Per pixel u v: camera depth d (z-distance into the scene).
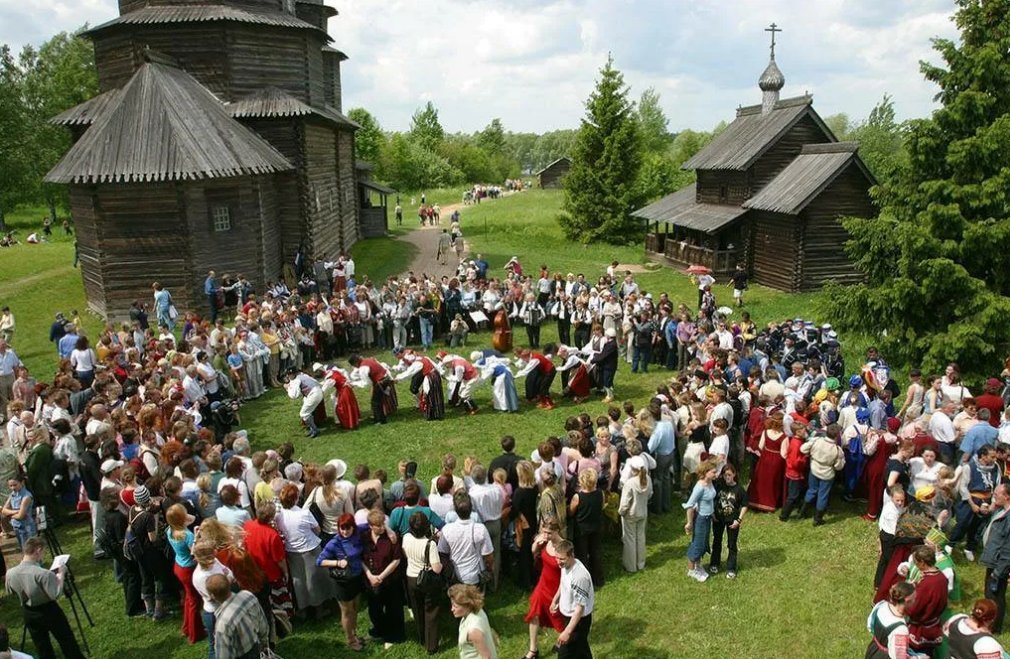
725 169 34.38
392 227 56.16
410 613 9.66
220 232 26.28
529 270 38.38
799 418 11.95
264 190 28.45
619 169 48.88
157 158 23.94
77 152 25.12
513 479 10.27
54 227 68.69
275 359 19.05
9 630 9.54
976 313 15.57
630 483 10.06
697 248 35.06
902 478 10.33
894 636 6.69
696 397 12.82
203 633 9.08
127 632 9.29
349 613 8.70
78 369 16.88
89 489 10.88
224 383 16.03
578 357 17.52
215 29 29.27
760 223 32.94
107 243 24.92
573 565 7.55
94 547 11.29
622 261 42.12
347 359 21.28
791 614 9.36
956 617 6.97
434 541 8.63
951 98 16.95
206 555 7.68
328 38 34.62
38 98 70.75
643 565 10.56
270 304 20.97
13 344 23.34
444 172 107.69
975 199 16.05
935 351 15.70
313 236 32.03
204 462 10.36
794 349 16.56
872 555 10.66
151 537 9.17
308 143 31.45
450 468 9.68
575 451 10.54
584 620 7.55
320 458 14.52
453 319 23.22
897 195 17.64
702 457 11.77
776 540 11.25
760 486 12.19
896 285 16.14
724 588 10.00
